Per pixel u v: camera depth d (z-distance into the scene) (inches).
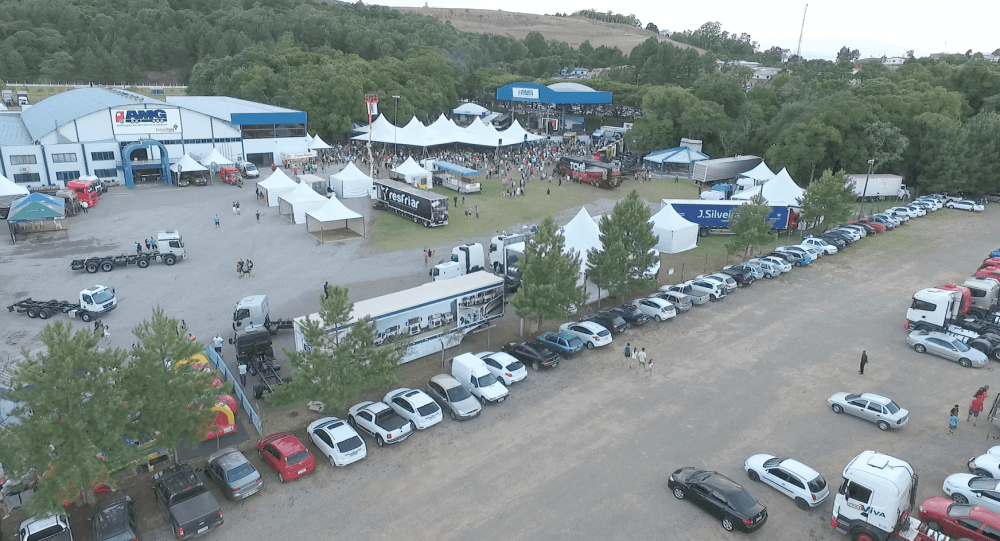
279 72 5172.2
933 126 3437.5
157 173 3380.9
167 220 2556.6
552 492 938.1
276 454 972.6
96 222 2508.6
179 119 3550.7
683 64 7603.4
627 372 1343.5
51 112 3555.6
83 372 837.8
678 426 1128.2
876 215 2743.6
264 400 1162.6
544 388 1273.4
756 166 3759.8
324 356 1034.7
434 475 981.2
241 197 3011.8
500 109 6579.7
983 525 807.7
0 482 921.5
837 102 3577.8
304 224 2536.9
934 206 3026.6
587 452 1044.5
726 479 908.0
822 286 1921.8
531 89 5334.6
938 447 1067.9
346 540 834.2
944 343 1419.8
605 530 856.9
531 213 2817.4
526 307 1387.8
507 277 1843.0
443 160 4013.3
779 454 1045.2
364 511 893.8
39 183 3073.3
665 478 976.9
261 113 3801.7
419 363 1374.3
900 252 2300.7
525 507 902.4
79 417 802.8
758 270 1975.9
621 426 1126.4
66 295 1733.5
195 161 3336.6
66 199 2556.6
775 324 1617.9
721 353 1440.7
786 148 3649.1
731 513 852.6
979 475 948.6
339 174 3088.1
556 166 3850.9
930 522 863.1
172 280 1872.5
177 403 887.1
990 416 1108.5
